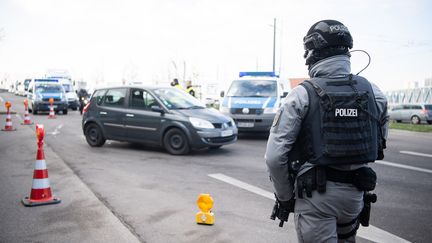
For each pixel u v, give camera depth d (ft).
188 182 20.77
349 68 7.38
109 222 14.24
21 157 27.20
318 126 6.82
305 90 7.00
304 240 7.10
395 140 42.73
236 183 20.65
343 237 7.43
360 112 6.89
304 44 7.66
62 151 30.71
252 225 14.23
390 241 12.93
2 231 13.30
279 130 6.98
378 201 17.62
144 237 12.94
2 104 106.52
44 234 13.08
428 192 19.24
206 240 12.74
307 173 6.93
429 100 116.26
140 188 19.34
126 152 30.55
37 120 60.44
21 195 17.63
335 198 6.77
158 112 29.99
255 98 38.91
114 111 31.96
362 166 6.99
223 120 30.01
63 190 18.57
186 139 28.89
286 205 7.54
